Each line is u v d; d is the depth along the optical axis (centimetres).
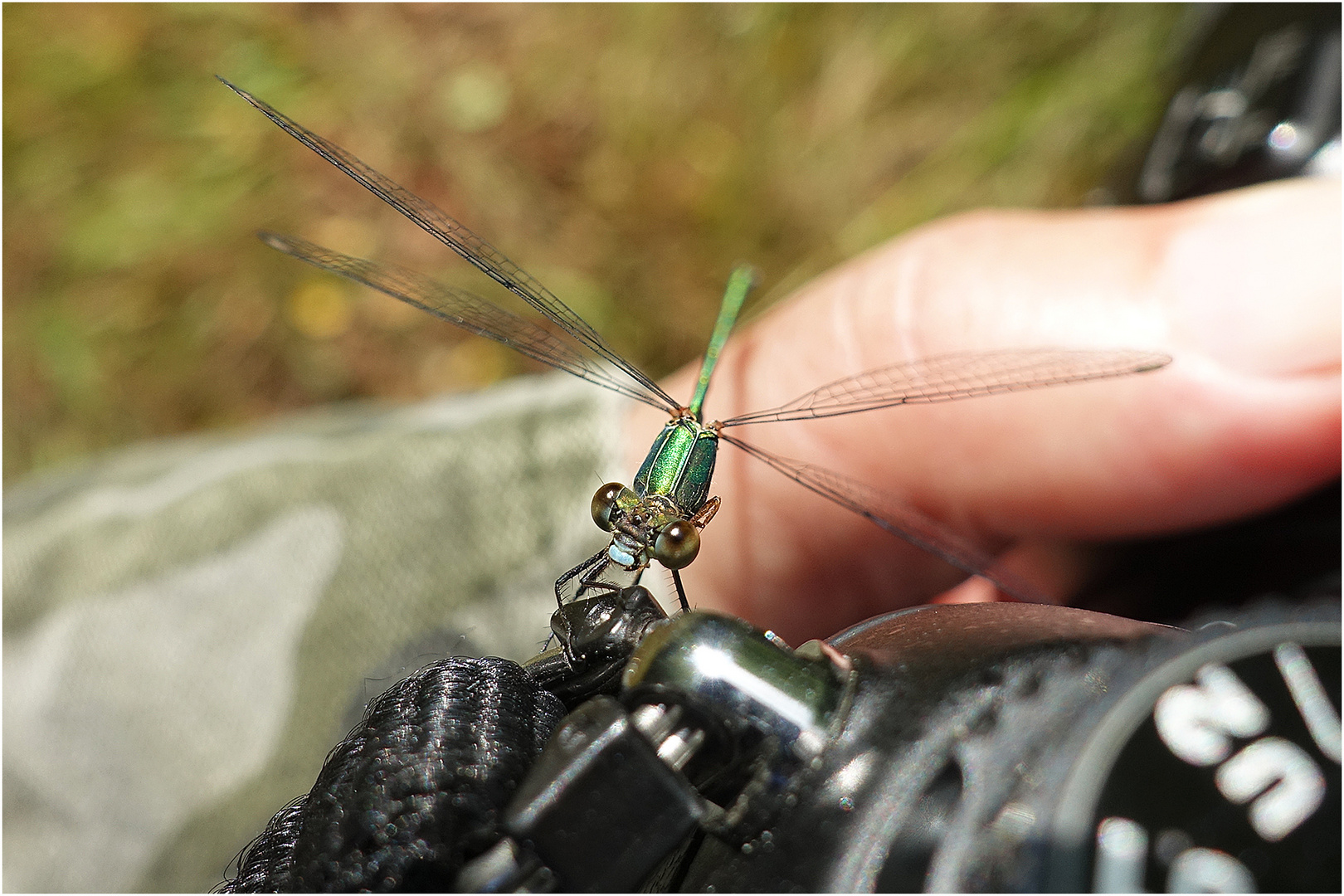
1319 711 8
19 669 14
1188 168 14
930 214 19
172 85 20
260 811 14
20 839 14
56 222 20
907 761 9
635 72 20
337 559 14
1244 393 13
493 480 15
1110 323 14
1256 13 14
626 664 11
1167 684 8
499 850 9
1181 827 8
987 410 14
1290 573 13
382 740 10
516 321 15
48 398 19
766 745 9
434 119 20
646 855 8
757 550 15
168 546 15
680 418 14
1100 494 14
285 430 15
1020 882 8
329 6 21
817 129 20
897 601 15
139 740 14
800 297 15
